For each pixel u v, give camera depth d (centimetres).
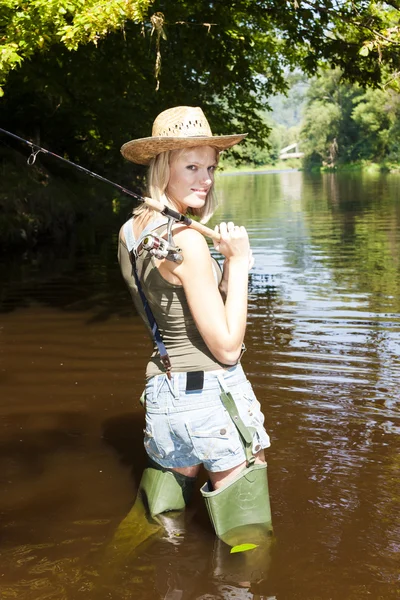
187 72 1445
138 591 253
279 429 399
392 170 7038
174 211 256
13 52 702
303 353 562
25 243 1340
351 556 273
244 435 265
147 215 271
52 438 396
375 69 1161
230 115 1706
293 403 442
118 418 426
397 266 1030
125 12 708
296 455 364
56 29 726
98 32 715
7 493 331
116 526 300
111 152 2236
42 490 334
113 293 845
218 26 1162
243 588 253
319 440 383
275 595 248
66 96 1375
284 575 260
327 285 890
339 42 1152
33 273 1013
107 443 388
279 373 507
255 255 1205
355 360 540
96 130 1967
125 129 1792
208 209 283
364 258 1127
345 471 345
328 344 592
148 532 288
